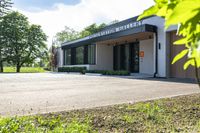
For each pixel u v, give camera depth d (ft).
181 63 38.91
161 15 3.09
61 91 22.56
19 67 112.16
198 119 11.06
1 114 12.44
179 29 3.01
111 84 29.50
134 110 12.90
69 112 12.67
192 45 2.79
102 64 64.08
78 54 73.41
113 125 10.32
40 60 120.06
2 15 109.81
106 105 14.66
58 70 85.51
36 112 12.98
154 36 43.57
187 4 2.04
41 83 32.19
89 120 10.93
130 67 59.36
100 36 57.72
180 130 9.62
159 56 42.63
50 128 9.94
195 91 21.39
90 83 31.37
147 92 21.27
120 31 49.62
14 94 20.47
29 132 9.28
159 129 9.80
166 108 13.26
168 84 28.60
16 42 110.01
